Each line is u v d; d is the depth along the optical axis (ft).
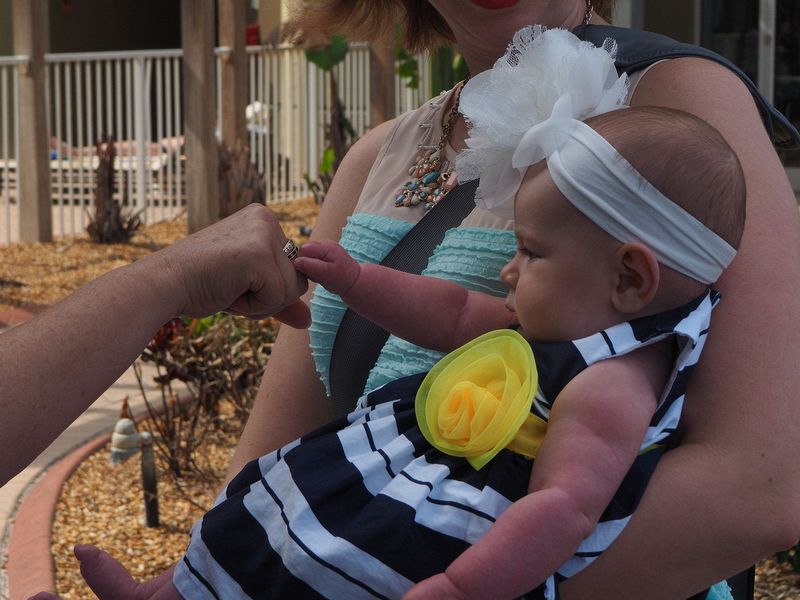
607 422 4.62
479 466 4.84
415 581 4.69
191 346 19.65
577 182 4.81
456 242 5.95
